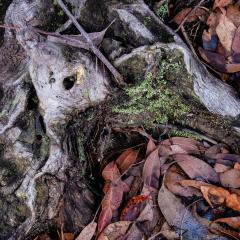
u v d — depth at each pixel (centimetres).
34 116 61
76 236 65
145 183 64
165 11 64
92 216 66
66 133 63
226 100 63
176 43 58
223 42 64
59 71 56
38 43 56
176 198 63
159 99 62
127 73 59
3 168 63
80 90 58
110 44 59
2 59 65
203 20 65
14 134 61
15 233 63
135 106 63
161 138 67
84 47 58
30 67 56
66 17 63
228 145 67
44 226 67
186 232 62
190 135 66
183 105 63
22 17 63
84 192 67
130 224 63
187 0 65
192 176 64
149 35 59
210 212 63
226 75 66
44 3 63
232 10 64
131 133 68
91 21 61
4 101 61
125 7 60
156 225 63
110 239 62
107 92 59
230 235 61
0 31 67
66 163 63
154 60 58
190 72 60
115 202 64
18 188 62
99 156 67
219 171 64
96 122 65
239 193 62
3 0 68
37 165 61
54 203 65
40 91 57
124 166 66
